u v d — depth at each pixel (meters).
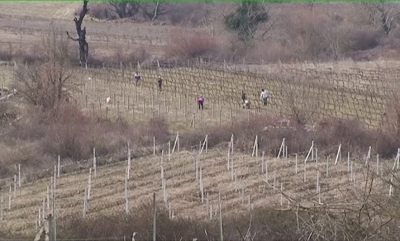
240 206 117.56
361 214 59.84
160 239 87.31
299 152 154.38
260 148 156.00
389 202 53.41
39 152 149.25
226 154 153.00
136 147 155.88
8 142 154.62
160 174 139.62
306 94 191.62
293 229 85.75
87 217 104.31
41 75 190.00
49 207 117.94
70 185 133.25
